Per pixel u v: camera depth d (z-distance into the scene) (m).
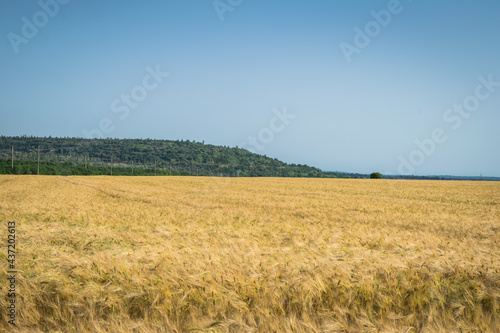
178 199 26.05
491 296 5.03
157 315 4.52
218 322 4.35
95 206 18.64
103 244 8.03
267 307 4.70
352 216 16.98
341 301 4.88
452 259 6.21
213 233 9.62
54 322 4.48
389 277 5.39
